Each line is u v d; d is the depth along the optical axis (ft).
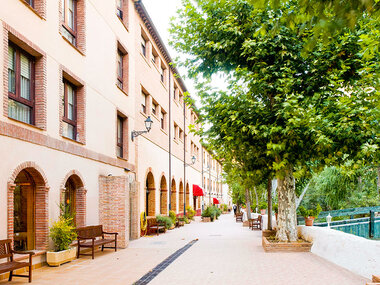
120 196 46.93
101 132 47.83
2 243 26.14
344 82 36.45
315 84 36.73
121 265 32.94
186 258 36.60
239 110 36.99
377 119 30.99
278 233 41.98
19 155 29.30
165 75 90.89
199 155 155.74
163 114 91.09
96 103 46.39
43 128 33.30
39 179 32.63
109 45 51.80
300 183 61.26
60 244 33.40
